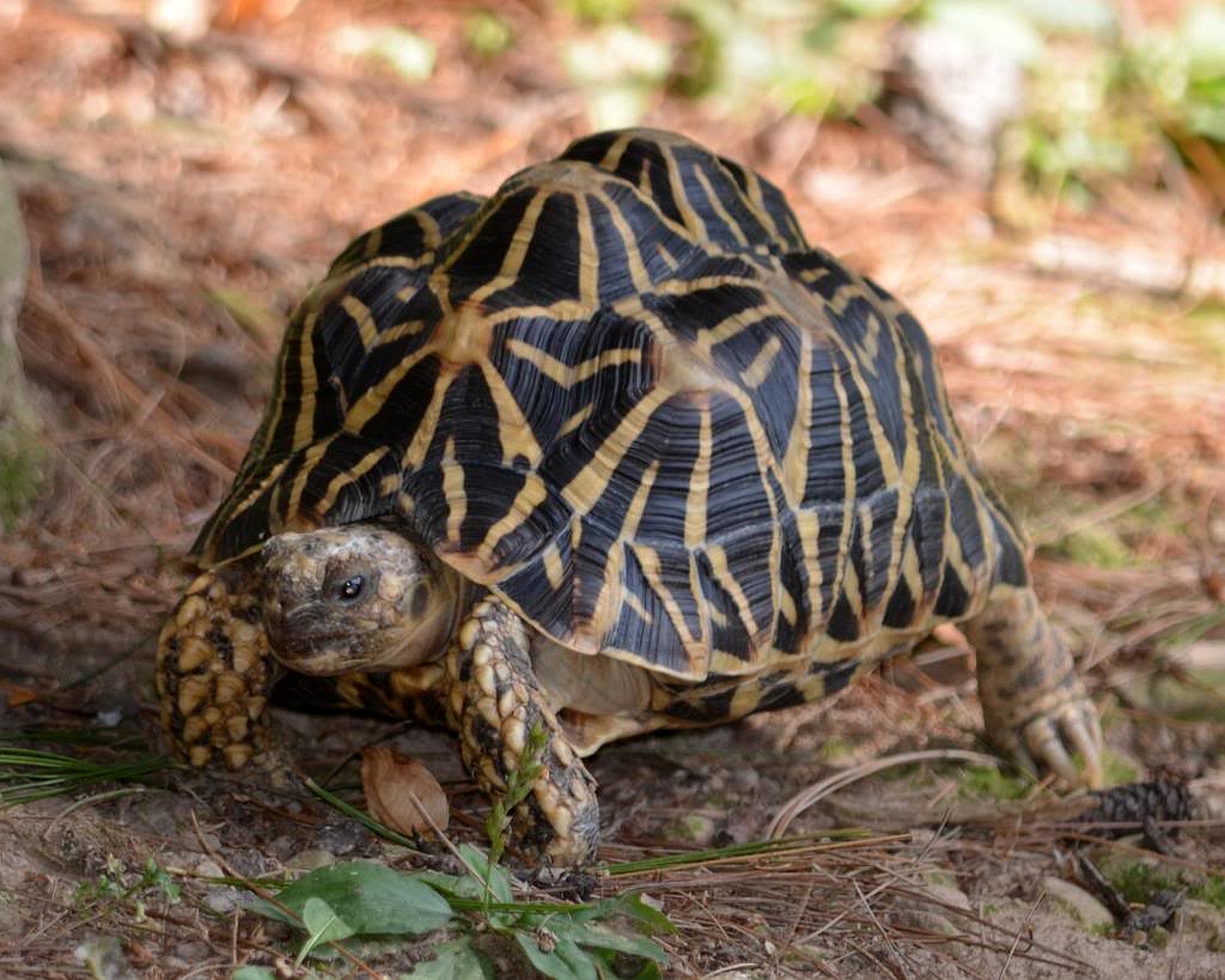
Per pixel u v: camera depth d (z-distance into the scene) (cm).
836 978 292
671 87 842
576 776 298
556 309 319
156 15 757
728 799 377
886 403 363
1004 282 704
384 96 768
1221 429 602
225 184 650
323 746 372
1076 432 592
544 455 307
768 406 329
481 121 766
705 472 314
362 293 337
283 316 566
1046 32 882
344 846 309
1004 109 810
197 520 459
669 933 286
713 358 324
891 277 690
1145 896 360
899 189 782
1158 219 786
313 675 317
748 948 296
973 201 780
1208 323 695
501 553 292
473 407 309
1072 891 352
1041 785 397
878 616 346
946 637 478
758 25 855
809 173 786
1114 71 832
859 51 828
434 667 315
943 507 369
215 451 493
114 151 652
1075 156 796
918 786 398
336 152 708
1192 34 841
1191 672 468
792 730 418
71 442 476
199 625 313
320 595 290
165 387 512
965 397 606
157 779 326
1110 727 441
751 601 315
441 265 337
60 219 576
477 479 301
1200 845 382
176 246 588
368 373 325
